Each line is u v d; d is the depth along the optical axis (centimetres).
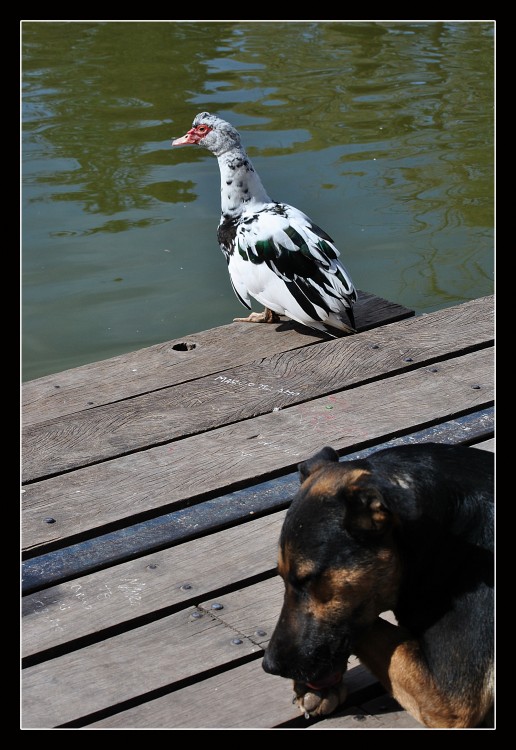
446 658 284
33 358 682
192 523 396
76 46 1355
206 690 312
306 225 576
